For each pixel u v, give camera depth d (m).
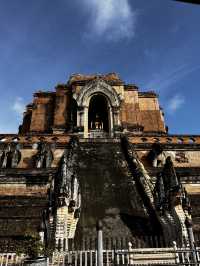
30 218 18.08
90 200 18.77
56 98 37.25
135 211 18.05
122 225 16.27
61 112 36.16
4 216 18.14
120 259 11.44
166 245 14.62
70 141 27.09
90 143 28.08
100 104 38.16
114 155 25.86
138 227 16.41
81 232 15.50
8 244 14.30
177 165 26.89
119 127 33.50
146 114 37.62
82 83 37.22
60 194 15.92
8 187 22.28
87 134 33.16
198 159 27.50
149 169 23.55
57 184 16.78
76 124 33.97
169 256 12.48
